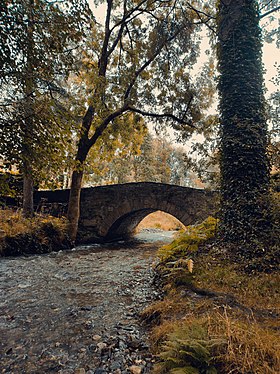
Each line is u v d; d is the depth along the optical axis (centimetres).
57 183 479
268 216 448
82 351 277
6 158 355
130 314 381
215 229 552
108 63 1184
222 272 400
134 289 517
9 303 430
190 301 332
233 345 197
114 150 1391
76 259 860
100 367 247
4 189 389
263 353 186
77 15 401
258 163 496
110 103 1050
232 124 530
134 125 1248
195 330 215
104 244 1290
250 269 400
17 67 351
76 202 1125
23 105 363
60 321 359
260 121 516
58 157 425
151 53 1106
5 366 252
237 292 336
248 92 532
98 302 439
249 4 568
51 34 388
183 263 423
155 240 1514
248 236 448
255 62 553
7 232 884
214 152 650
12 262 756
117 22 1134
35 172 425
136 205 1238
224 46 576
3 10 312
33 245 920
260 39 574
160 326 293
